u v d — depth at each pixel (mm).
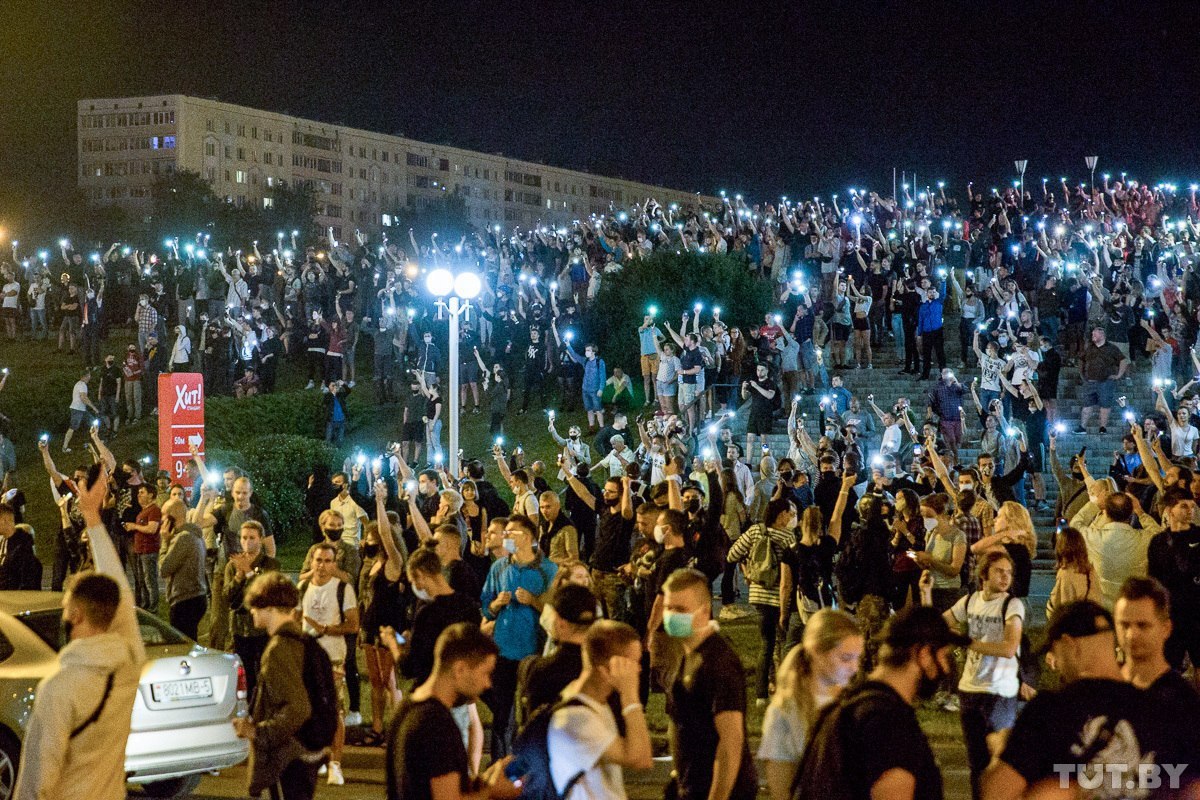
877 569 12180
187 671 9609
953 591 12359
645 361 30578
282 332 39406
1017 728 5012
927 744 5141
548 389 34500
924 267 32344
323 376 34562
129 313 43344
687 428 27109
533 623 9883
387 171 158375
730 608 16984
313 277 38500
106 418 34250
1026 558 10781
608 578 12203
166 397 25609
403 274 36250
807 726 5836
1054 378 25031
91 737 6059
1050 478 24438
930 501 12266
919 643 5363
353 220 154500
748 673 14125
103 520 18219
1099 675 5238
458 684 5773
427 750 5586
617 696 6305
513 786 5930
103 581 6199
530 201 174500
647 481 22609
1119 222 36375
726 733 6164
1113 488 11859
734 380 28609
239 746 9766
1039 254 32125
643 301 32781
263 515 14188
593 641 5930
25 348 42531
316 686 7480
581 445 23406
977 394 25547
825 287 32656
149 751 9281
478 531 15609
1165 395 25938
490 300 36188
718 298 32469
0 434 30578
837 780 5121
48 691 5980
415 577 8531
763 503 19969
